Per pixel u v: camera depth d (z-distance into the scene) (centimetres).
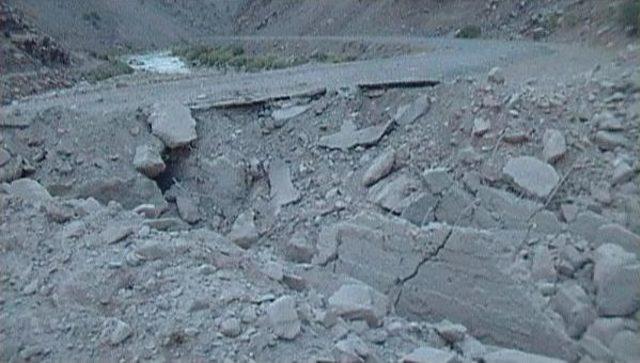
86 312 570
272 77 1664
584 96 1012
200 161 1160
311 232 1001
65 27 5103
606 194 847
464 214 920
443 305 779
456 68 1570
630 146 902
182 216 1092
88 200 825
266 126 1232
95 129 1152
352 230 892
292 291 646
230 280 619
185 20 7281
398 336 602
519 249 798
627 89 1004
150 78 2250
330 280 778
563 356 682
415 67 1659
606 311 696
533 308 719
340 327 571
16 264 644
